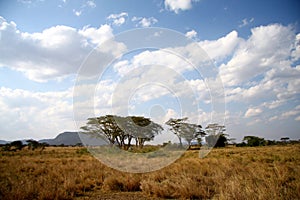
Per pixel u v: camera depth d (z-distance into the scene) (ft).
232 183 19.79
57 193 20.92
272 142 161.58
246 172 27.94
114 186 25.25
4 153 80.74
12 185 23.98
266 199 16.61
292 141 160.35
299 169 26.96
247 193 17.53
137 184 25.39
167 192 21.75
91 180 28.25
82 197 22.08
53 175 31.50
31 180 25.99
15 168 39.32
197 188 21.31
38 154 80.64
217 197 19.15
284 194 17.75
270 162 45.24
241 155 65.05
